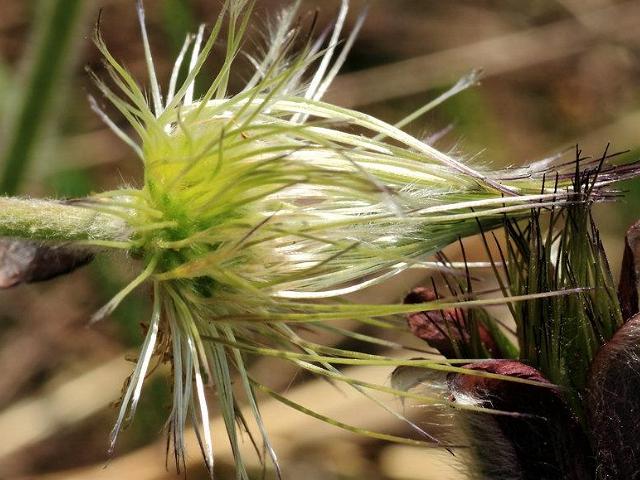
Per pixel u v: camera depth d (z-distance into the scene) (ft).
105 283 0.53
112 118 0.58
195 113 0.35
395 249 0.33
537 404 0.32
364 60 0.65
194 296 0.34
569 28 0.69
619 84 0.67
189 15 0.56
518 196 0.33
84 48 0.59
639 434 0.31
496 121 0.64
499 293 0.47
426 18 0.68
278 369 0.51
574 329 0.33
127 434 0.51
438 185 0.33
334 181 0.33
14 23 0.63
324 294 0.34
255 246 0.34
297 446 0.50
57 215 0.34
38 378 0.53
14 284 0.35
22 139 0.51
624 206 0.56
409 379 0.34
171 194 0.34
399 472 0.50
